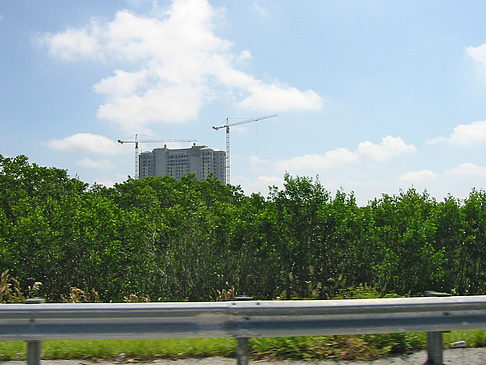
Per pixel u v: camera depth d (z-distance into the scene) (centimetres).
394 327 412
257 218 2892
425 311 417
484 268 2748
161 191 5322
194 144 13725
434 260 2470
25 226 2623
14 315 385
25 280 2619
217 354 447
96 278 2742
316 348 447
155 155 13950
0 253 2483
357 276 2695
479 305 426
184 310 394
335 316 409
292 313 403
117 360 432
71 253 2736
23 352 442
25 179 3653
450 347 472
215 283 2969
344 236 2716
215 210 3278
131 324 392
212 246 3041
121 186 5291
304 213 2798
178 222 3091
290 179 2838
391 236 2653
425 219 2769
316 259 2717
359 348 447
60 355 442
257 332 400
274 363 425
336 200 2850
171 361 429
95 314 387
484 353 450
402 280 2505
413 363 421
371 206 2966
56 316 386
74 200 2959
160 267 3003
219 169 13712
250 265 2962
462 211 2794
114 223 2848
